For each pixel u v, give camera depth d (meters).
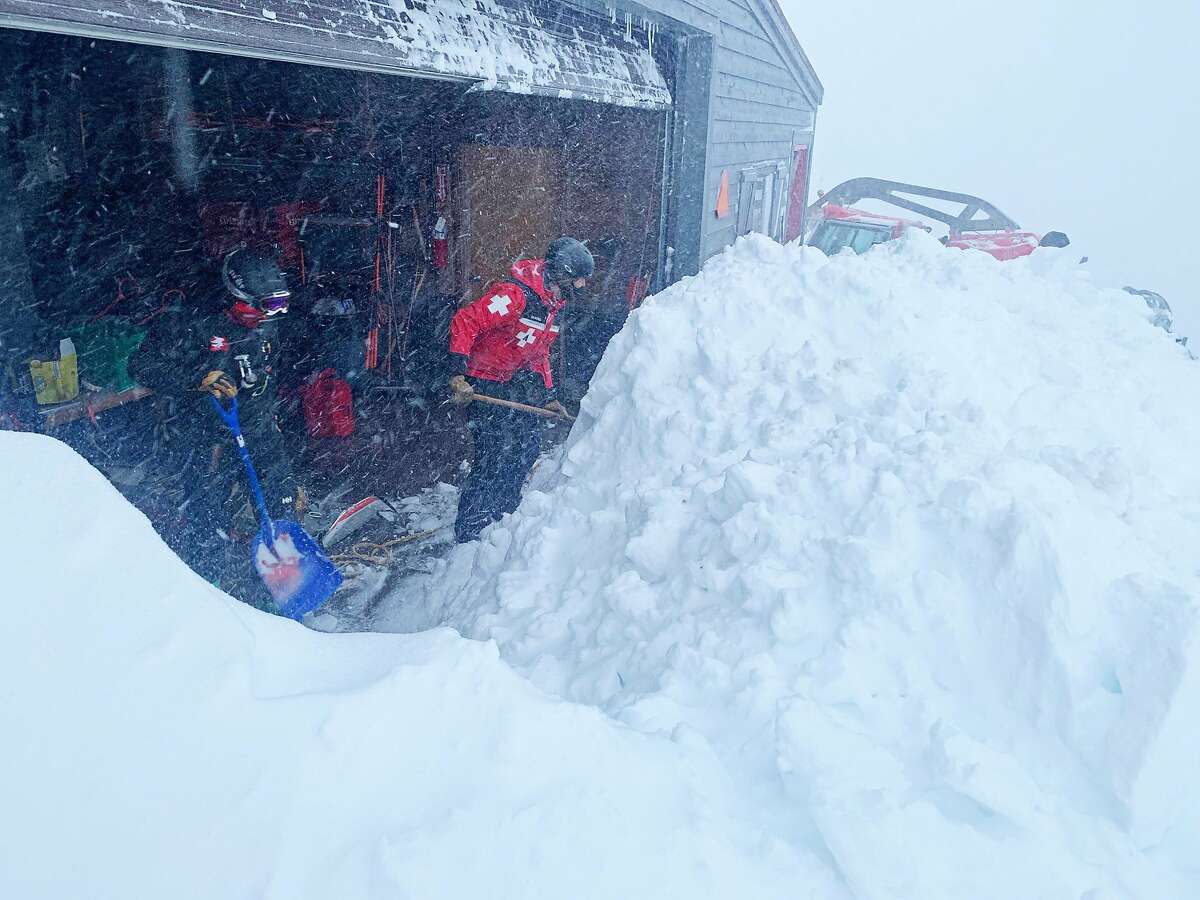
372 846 0.97
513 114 6.28
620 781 1.18
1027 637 1.57
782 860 1.18
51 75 3.73
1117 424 2.47
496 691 1.22
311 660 1.27
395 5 3.35
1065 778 1.45
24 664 1.01
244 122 5.08
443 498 4.61
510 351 3.93
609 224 7.07
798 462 2.18
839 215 12.20
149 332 3.02
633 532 2.36
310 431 5.05
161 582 1.17
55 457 1.32
